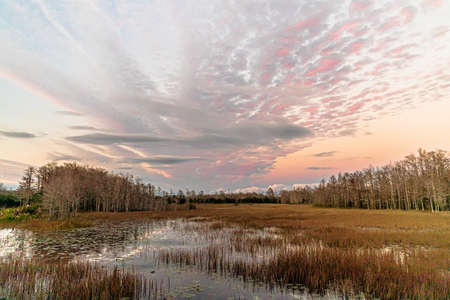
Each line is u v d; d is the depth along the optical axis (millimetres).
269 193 162250
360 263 11219
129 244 17422
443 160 58062
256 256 13758
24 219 31734
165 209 75000
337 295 8523
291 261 11555
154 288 9055
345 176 90750
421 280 9172
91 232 23484
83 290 8234
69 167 62594
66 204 38094
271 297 8367
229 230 24719
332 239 17859
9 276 9508
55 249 15664
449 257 12438
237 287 9281
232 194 154000
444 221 30938
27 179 53906
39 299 7918
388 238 18141
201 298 8258
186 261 12664
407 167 67312
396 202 78500
